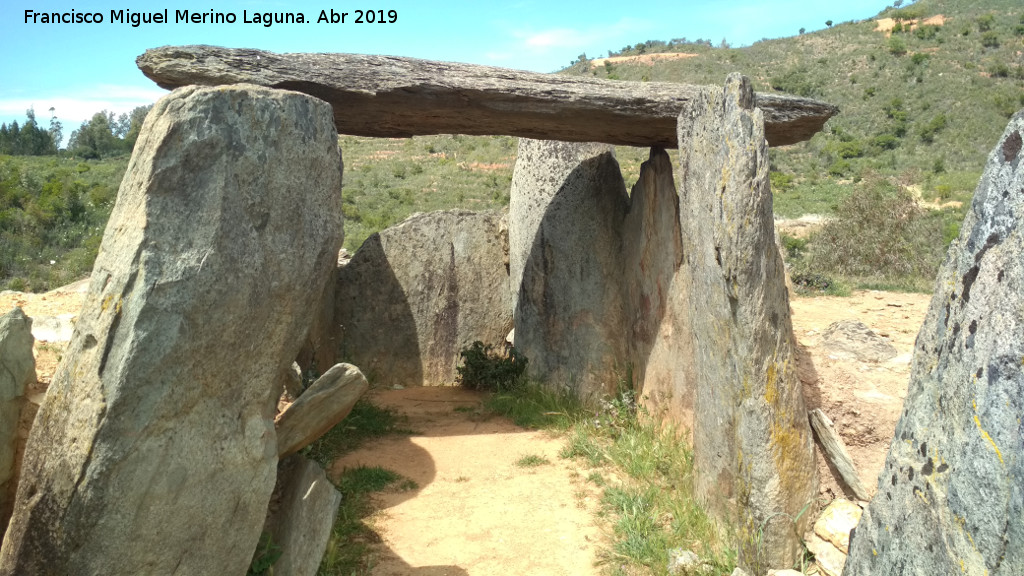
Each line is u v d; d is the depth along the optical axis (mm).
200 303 4199
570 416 8617
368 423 8539
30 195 21016
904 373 6805
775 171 39969
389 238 11008
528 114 6906
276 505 5539
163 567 4195
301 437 5137
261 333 4594
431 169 37094
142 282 4004
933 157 40812
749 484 5309
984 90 49188
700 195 5934
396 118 6949
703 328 5930
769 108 6977
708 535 5715
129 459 3998
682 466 6805
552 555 5711
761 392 5277
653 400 8078
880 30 68438
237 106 4438
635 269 8594
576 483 6996
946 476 3012
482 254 11258
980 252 3078
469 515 6371
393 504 6566
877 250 15953
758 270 5242
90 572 3965
